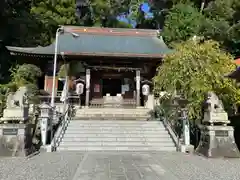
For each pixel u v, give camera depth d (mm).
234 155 10406
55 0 33125
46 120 12352
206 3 32188
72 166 8305
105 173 7293
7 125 10328
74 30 28281
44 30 30375
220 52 15836
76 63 24422
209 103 11203
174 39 28250
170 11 32719
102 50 24547
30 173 7258
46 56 23141
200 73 14016
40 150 11711
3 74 24625
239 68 11391
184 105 13406
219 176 7102
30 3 29578
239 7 21328
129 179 6637
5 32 24656
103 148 12445
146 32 29078
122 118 17547
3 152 10094
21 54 22734
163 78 15141
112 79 26359
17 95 10664
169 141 13281
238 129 12445
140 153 11398
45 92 22047
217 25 23172
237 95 14031
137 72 23250
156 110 18109
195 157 10469
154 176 6988
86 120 15969
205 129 11133
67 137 13297
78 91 22156
